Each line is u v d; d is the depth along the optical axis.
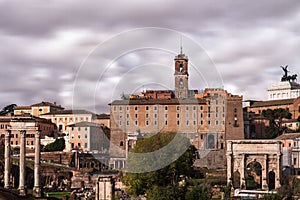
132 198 111.00
